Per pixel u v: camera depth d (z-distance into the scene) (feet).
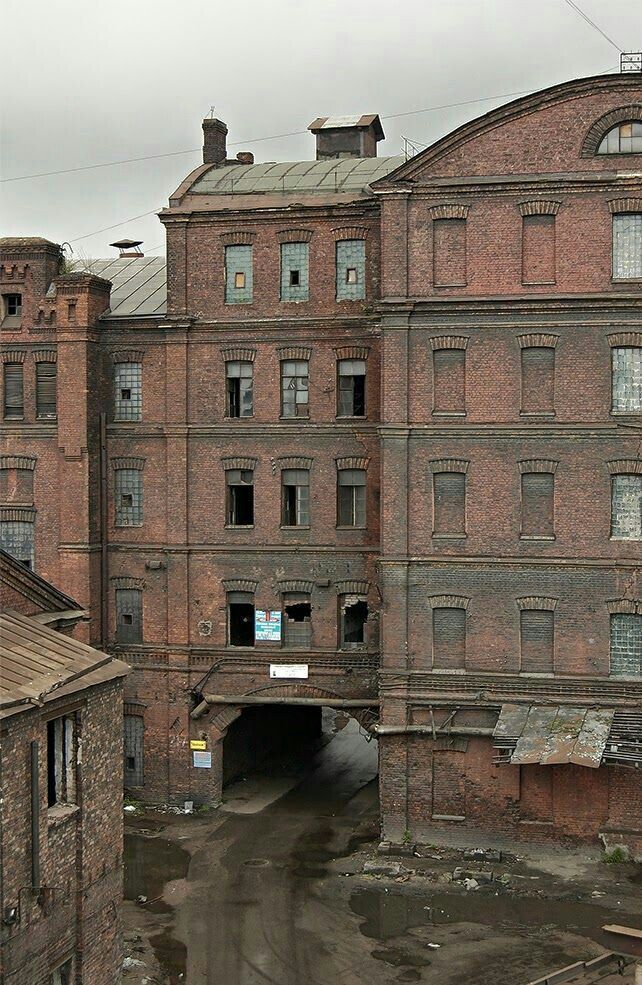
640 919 114.52
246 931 112.27
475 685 134.51
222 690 151.53
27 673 79.15
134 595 155.84
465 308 133.08
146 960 105.70
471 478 134.41
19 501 157.99
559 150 131.95
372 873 127.24
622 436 131.23
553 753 122.52
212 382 151.43
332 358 148.05
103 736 86.33
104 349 155.74
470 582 134.62
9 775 74.08
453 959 105.91
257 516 150.30
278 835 140.36
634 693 131.13
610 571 131.54
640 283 130.31
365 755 179.32
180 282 151.64
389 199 135.23
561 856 131.34
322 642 148.66
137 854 134.10
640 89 129.90
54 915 80.02
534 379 133.39
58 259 160.56
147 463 154.51
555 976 80.12
